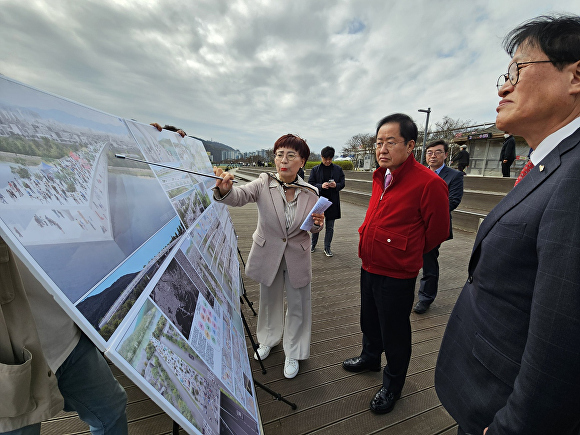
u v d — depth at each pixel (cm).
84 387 81
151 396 45
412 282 138
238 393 80
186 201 130
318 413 149
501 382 71
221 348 84
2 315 58
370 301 158
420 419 148
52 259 43
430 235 136
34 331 64
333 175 393
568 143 61
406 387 169
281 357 192
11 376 59
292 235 162
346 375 177
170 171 128
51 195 50
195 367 63
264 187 162
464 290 94
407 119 132
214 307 96
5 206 40
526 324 66
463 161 742
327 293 294
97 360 84
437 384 96
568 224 52
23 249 39
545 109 65
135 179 89
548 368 53
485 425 76
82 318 42
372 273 145
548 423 54
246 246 442
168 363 54
